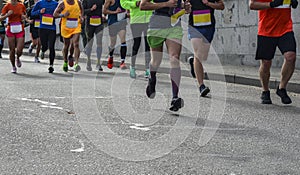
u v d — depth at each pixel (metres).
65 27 13.67
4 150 5.76
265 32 8.62
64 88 10.63
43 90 10.30
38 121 7.28
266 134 6.66
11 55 13.82
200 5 9.23
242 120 7.54
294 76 11.67
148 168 5.16
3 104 8.64
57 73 13.87
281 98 8.84
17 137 6.35
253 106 8.73
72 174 4.96
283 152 5.82
